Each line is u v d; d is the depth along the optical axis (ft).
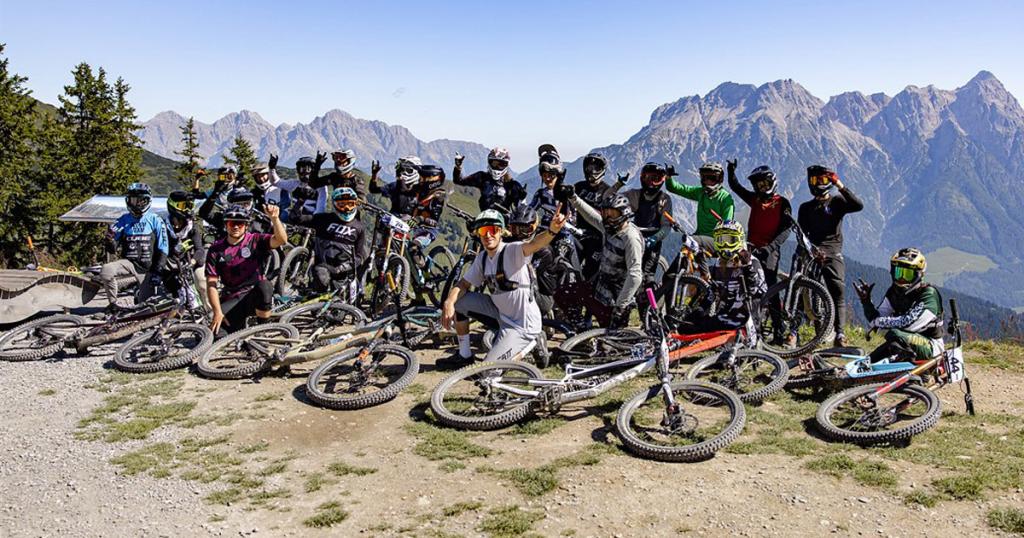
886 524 17.03
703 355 33.47
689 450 20.79
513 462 21.49
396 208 43.19
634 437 21.89
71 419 26.09
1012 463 20.36
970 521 17.01
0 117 161.38
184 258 37.55
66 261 163.12
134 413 26.63
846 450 21.79
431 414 25.86
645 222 35.68
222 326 34.99
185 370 31.94
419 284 39.93
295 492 19.92
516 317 28.55
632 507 18.33
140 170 198.90
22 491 20.27
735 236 29.01
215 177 41.93
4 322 39.52
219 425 25.23
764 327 35.99
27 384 30.35
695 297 33.30
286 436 24.23
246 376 30.45
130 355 33.50
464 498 19.16
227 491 19.98
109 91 199.00
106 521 18.39
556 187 35.42
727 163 37.27
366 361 28.30
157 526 18.06
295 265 42.42
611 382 24.91
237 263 33.68
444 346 35.37
